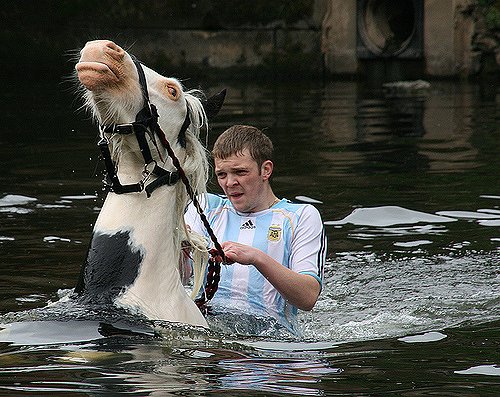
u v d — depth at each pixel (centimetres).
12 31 3512
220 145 909
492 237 1209
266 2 3388
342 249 1165
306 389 616
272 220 907
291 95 2867
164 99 748
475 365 690
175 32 3447
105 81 699
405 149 1823
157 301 751
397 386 630
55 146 1900
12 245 1123
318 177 1549
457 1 3152
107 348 676
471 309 940
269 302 884
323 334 832
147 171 750
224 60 3431
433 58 3219
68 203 1356
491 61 3175
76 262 1054
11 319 739
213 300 887
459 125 2148
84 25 3494
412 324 874
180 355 677
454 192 1438
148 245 751
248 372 650
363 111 2444
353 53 3359
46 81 3300
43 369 633
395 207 1347
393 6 3344
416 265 1100
